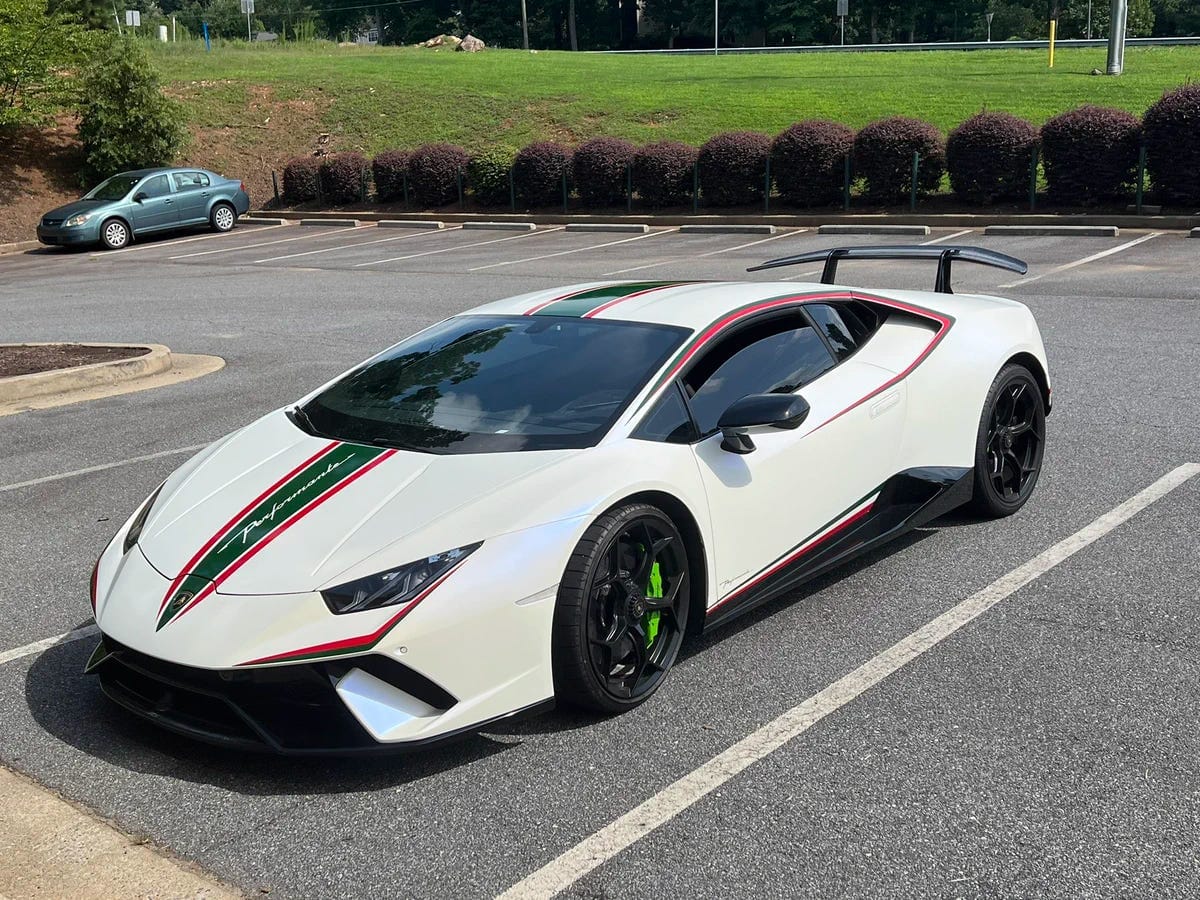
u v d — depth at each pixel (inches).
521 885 101.6
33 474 250.5
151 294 617.9
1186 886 97.5
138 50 1071.6
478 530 122.7
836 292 181.0
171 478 155.9
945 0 3034.0
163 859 107.5
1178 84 1031.6
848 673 142.5
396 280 625.3
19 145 1099.9
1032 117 939.3
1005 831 106.7
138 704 128.7
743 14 3152.1
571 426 140.5
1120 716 128.3
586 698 129.6
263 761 126.0
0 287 697.0
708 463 144.3
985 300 210.5
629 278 575.2
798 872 101.7
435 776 121.4
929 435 181.6
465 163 988.6
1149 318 385.1
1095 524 192.7
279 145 1184.8
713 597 146.0
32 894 102.4
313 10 3676.2
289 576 119.8
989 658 144.8
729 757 123.0
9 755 128.6
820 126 790.5
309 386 337.4
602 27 3560.5
